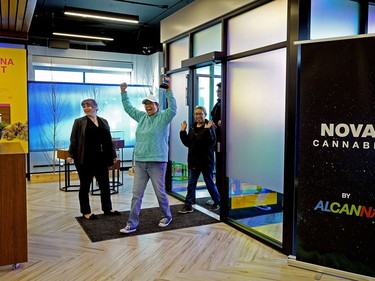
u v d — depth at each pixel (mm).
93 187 6617
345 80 2879
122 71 9547
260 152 3900
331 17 3557
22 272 3104
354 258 2938
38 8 7180
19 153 3104
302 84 3070
